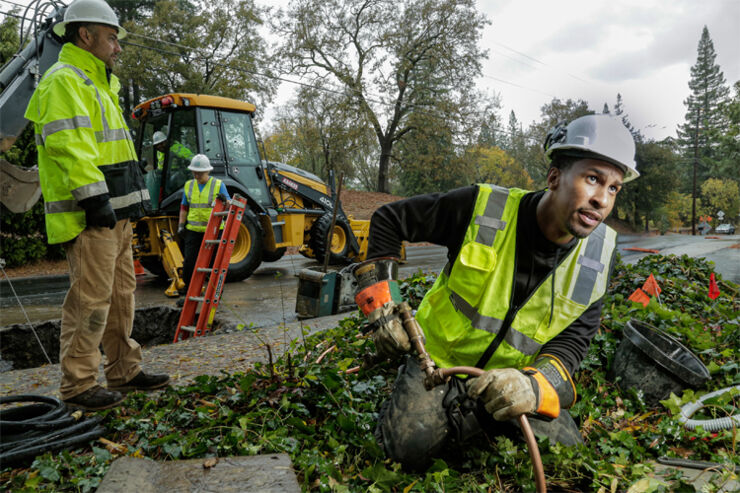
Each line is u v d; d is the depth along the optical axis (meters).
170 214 9.30
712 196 79.62
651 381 3.32
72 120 2.80
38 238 14.05
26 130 12.77
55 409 2.73
